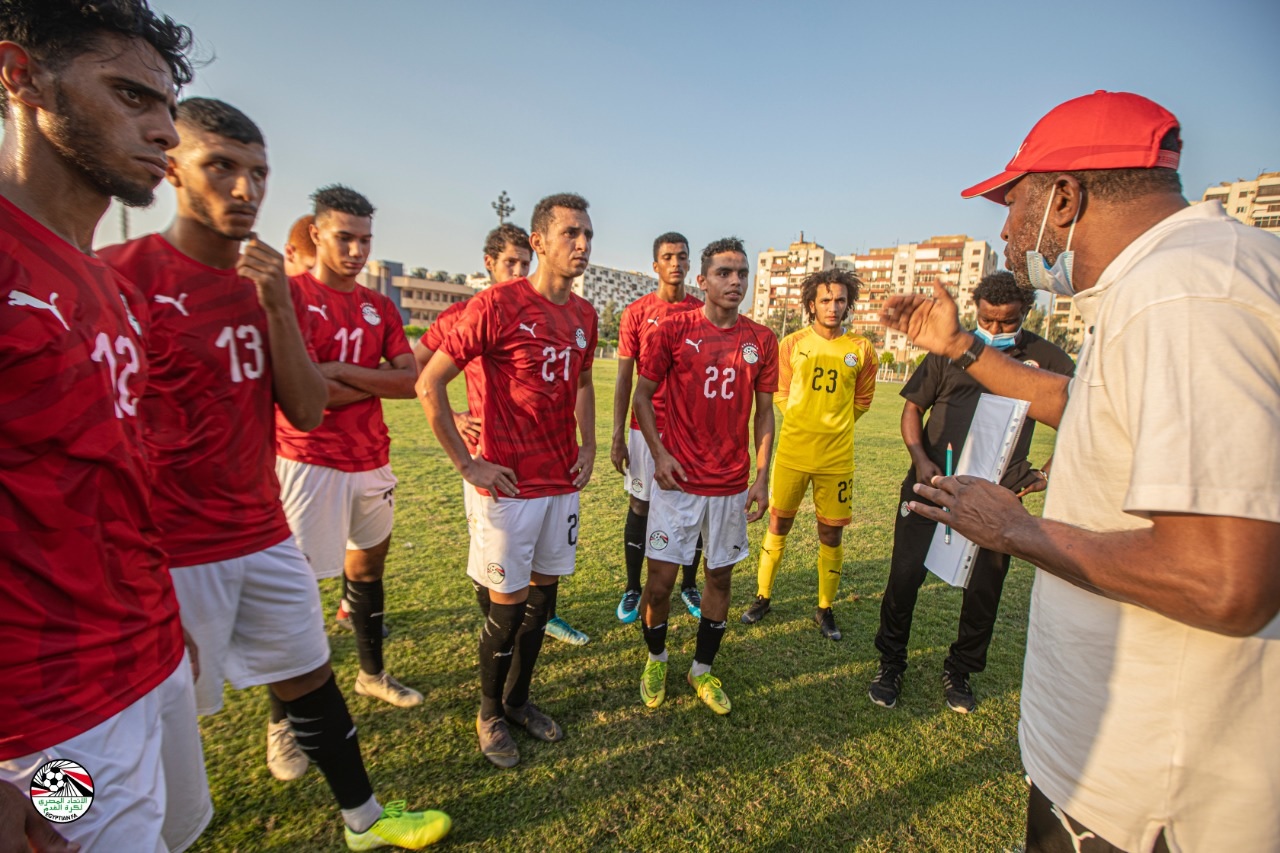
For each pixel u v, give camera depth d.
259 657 1.85
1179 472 0.83
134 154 1.14
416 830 1.96
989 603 2.88
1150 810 1.05
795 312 90.25
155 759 1.22
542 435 2.49
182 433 1.69
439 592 3.88
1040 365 3.00
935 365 3.09
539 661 3.19
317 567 2.67
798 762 2.49
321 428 2.66
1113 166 1.09
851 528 5.86
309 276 2.89
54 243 1.10
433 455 7.97
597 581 4.26
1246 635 0.84
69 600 1.07
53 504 1.04
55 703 1.04
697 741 2.59
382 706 2.72
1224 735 0.98
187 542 1.71
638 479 3.83
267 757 2.33
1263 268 0.88
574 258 2.47
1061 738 1.16
